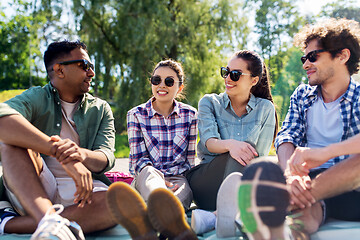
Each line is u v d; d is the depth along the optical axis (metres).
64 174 1.99
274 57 21.03
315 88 2.18
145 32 12.62
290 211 1.46
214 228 1.73
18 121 1.64
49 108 2.00
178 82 2.43
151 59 12.76
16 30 23.48
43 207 1.48
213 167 2.11
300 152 1.68
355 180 1.49
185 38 13.86
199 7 14.20
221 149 2.10
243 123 2.40
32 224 1.59
